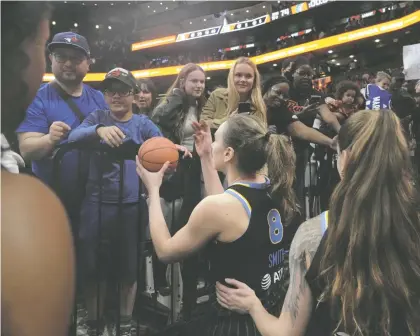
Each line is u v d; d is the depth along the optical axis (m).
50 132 1.59
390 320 0.86
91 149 1.71
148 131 1.97
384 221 0.86
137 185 1.94
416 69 2.99
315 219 1.01
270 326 1.09
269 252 1.40
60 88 1.79
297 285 0.99
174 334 1.91
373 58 5.68
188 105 2.23
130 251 1.93
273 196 1.46
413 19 5.10
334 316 0.93
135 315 2.06
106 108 1.97
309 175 2.63
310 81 2.83
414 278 0.85
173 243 1.36
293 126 2.44
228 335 1.35
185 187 1.94
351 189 0.91
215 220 1.31
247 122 1.42
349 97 2.82
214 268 1.40
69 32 1.76
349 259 0.89
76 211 1.72
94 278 1.81
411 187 0.91
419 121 2.95
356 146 0.93
